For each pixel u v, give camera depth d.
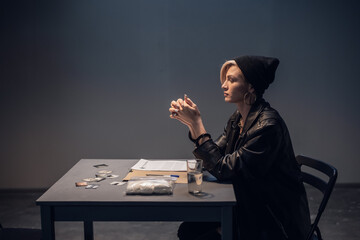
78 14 3.52
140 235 2.67
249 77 1.50
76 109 3.62
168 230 2.76
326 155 3.69
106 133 3.66
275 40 3.56
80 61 3.57
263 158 1.41
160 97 3.62
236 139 1.66
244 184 1.47
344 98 3.62
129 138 3.67
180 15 3.54
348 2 3.51
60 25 3.53
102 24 3.54
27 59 3.55
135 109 3.63
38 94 3.60
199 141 1.52
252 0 3.52
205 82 3.61
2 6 3.49
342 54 3.57
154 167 1.70
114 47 3.56
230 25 3.55
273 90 3.63
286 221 1.47
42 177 3.69
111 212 1.28
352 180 3.71
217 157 1.48
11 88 3.59
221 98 3.62
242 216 1.46
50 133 3.64
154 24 3.54
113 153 3.68
